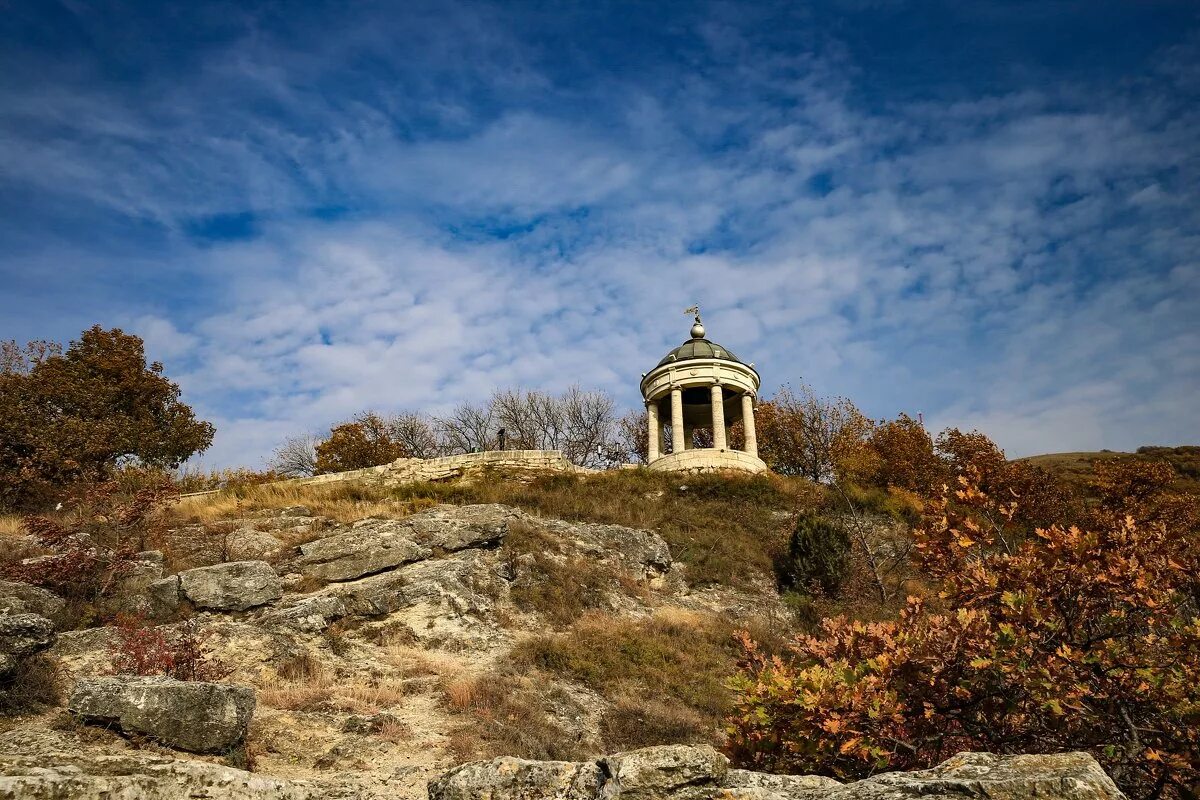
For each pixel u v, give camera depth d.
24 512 23.27
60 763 5.15
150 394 36.16
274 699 10.35
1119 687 6.33
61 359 34.25
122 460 33.78
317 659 12.46
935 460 38.22
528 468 30.59
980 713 6.96
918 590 22.77
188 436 36.59
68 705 7.87
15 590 11.95
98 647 10.44
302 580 16.34
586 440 52.62
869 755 6.64
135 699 7.77
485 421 52.78
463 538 19.05
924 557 8.15
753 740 6.96
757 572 23.81
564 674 13.68
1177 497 23.42
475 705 11.30
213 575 14.44
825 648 7.92
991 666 6.55
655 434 35.50
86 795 4.73
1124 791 6.28
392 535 18.31
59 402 32.12
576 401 54.12
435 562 17.42
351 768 8.48
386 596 15.62
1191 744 5.94
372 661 13.05
